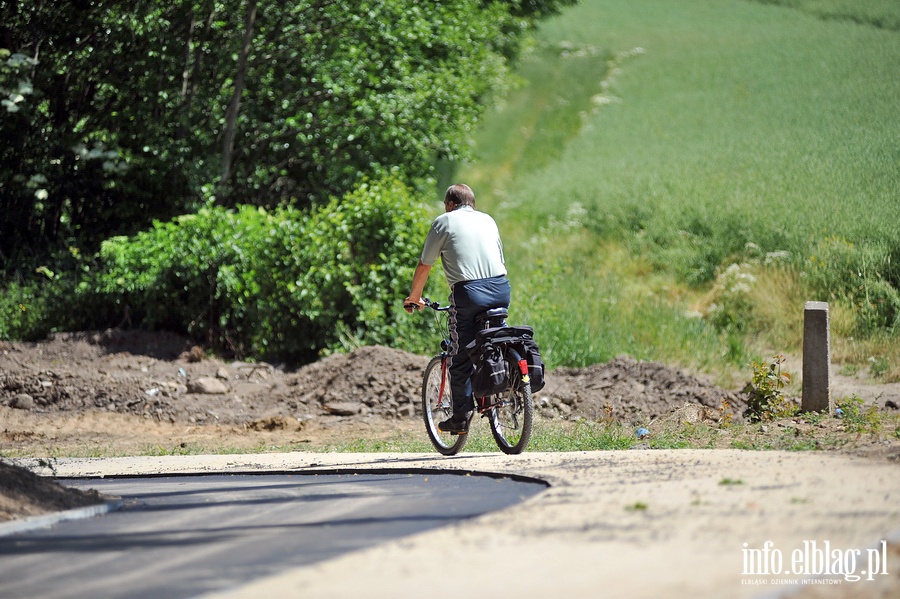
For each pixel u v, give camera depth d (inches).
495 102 5295.3
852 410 1657.2
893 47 5816.9
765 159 4293.8
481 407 1332.4
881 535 615.8
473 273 1300.4
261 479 1192.8
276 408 2215.8
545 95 6461.6
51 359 2436.0
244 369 2401.6
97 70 3073.3
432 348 2516.0
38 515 884.6
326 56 3216.0
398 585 527.5
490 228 1332.4
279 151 3452.3
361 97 3297.2
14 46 3063.5
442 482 1044.5
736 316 3127.5
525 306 2755.9
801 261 3331.7
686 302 3299.7
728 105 5349.4
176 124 3100.4
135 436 2016.5
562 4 6254.9
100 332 2561.5
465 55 3747.5
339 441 1861.5
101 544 746.8
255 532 770.8
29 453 1769.2
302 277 2527.1
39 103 2987.2
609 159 4968.0
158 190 3120.1
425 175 3516.2
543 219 4399.6
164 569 633.6
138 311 2652.6
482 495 915.4
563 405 2091.5
